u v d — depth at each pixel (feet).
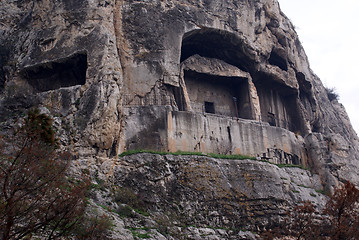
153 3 96.07
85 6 88.79
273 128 105.09
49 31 88.33
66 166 50.44
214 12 102.68
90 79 81.66
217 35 103.19
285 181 94.32
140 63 90.68
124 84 88.63
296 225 72.49
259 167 91.91
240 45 106.22
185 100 94.07
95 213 62.28
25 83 86.79
